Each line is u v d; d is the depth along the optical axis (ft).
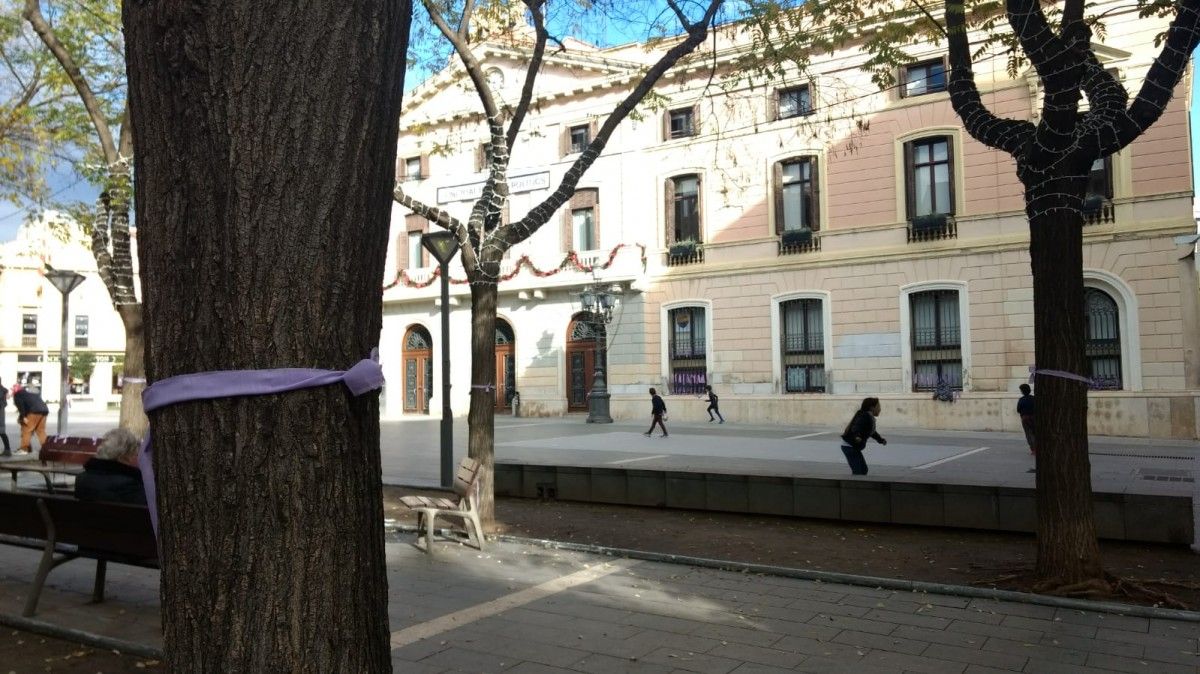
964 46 23.79
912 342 80.33
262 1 7.11
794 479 31.78
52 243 147.54
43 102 47.37
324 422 7.27
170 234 7.17
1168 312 68.85
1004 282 75.87
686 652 16.49
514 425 86.02
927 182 80.69
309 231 7.23
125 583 22.34
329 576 7.20
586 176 98.22
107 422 101.09
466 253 31.32
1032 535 27.66
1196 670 15.35
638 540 28.30
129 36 7.39
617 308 95.45
